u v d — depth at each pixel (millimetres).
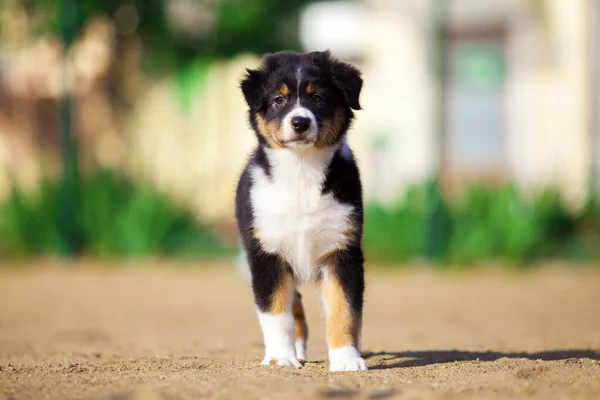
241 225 5918
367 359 6109
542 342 7391
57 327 8695
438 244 13453
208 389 4363
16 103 15898
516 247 13312
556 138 15742
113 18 15141
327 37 16797
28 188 15266
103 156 15617
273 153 5793
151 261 14125
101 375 5035
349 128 6102
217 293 11312
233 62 15703
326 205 5664
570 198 14844
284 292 5711
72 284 11977
